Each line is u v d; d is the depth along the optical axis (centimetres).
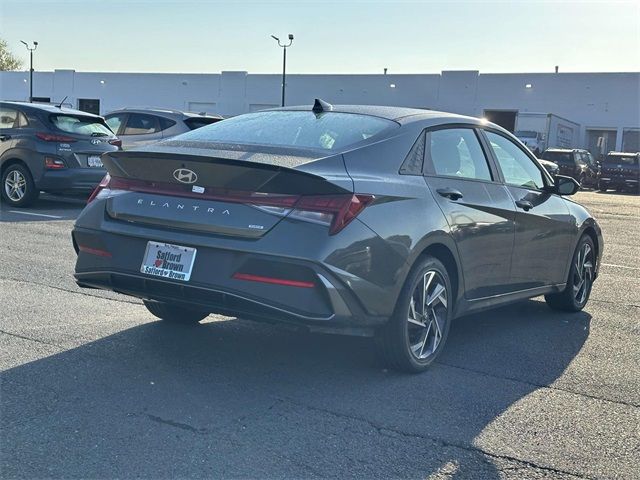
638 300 724
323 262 379
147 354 473
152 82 5500
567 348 537
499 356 509
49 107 1238
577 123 4588
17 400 386
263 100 5234
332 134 454
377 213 408
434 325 468
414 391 427
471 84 4781
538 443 362
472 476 324
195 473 314
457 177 494
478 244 496
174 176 415
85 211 451
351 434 361
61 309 579
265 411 386
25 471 311
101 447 335
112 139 1257
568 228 620
